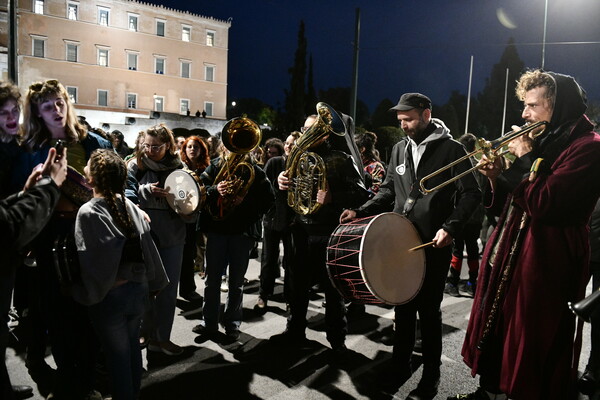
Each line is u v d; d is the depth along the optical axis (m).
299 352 3.78
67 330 2.72
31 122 2.62
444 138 3.04
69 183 2.65
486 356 2.75
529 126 2.52
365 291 2.87
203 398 3.06
